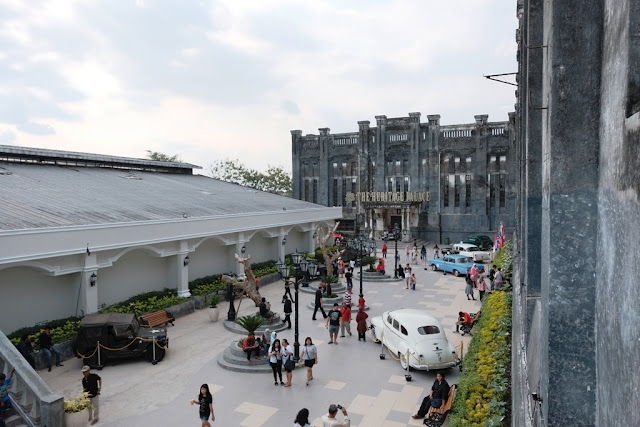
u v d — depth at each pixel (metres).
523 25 13.55
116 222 21.34
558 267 3.91
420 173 58.66
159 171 47.06
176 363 17.34
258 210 36.62
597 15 3.76
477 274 29.34
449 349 15.81
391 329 17.53
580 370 3.87
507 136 53.94
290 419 12.84
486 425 9.47
